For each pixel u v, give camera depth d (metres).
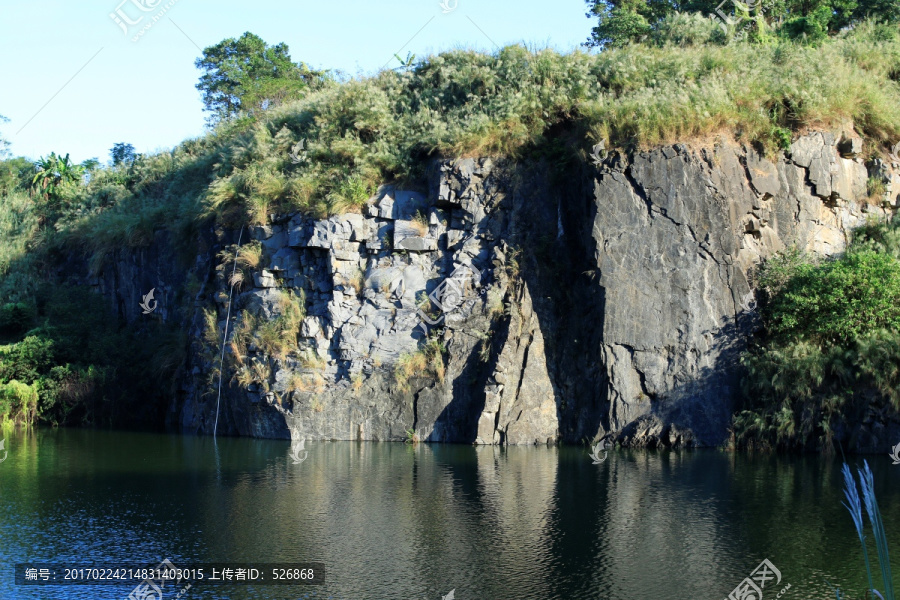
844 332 20.69
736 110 22.59
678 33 30.75
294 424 22.97
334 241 23.77
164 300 32.19
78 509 15.42
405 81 27.25
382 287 23.41
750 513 14.59
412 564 12.35
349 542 13.38
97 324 32.94
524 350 22.34
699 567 12.09
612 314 21.48
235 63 52.94
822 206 22.84
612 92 24.14
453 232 23.59
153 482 17.64
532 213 23.48
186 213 30.84
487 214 23.52
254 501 15.81
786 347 20.89
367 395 22.95
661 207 21.64
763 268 21.97
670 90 23.00
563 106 24.28
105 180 42.00
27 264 37.81
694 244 21.58
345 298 23.50
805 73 24.09
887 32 29.94
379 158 24.69
